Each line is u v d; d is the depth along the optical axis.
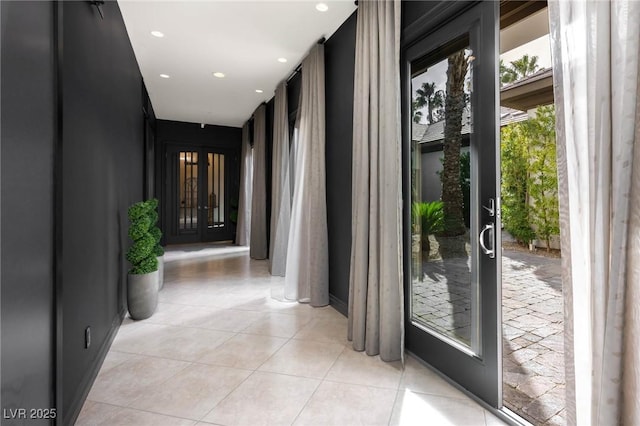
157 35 3.47
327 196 3.64
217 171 8.59
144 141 5.20
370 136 2.51
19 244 1.20
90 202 2.10
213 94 5.57
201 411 1.74
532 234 6.45
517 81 5.42
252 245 6.33
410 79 2.39
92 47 2.17
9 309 1.13
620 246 0.98
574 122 1.12
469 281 1.94
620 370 0.98
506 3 3.38
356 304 2.51
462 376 1.94
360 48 2.62
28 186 1.27
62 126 1.55
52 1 1.51
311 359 2.34
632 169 0.97
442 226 2.14
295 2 2.88
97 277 2.24
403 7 2.37
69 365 1.67
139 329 2.89
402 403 1.82
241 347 2.53
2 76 1.10
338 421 1.66
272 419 1.68
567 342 1.17
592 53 1.05
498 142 1.74
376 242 2.41
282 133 4.84
